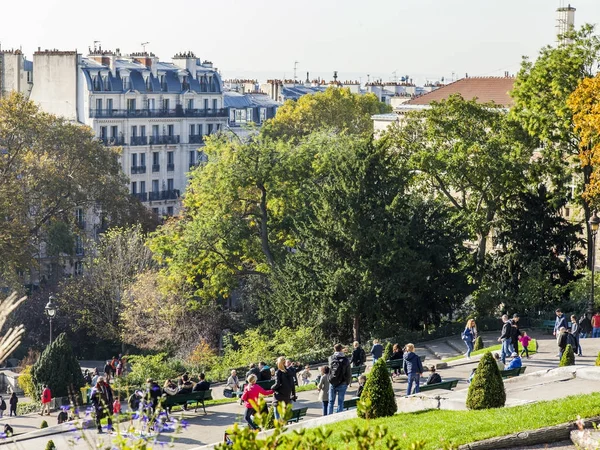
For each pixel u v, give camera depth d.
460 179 96.81
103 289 106.12
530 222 89.62
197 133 189.75
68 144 131.38
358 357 60.31
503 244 91.56
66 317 108.50
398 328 80.94
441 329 80.56
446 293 80.00
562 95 92.25
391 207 78.38
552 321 77.38
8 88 184.50
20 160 125.50
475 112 97.81
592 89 82.06
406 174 84.94
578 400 34.72
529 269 86.25
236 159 97.06
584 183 92.69
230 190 96.62
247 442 16.70
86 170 131.00
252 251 98.19
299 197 96.00
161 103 182.62
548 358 61.66
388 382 36.97
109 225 131.62
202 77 190.75
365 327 80.88
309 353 75.25
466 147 93.75
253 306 103.19
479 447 31.03
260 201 100.94
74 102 171.50
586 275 87.56
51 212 128.00
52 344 75.31
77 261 137.12
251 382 38.47
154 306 100.69
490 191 95.50
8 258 114.06
